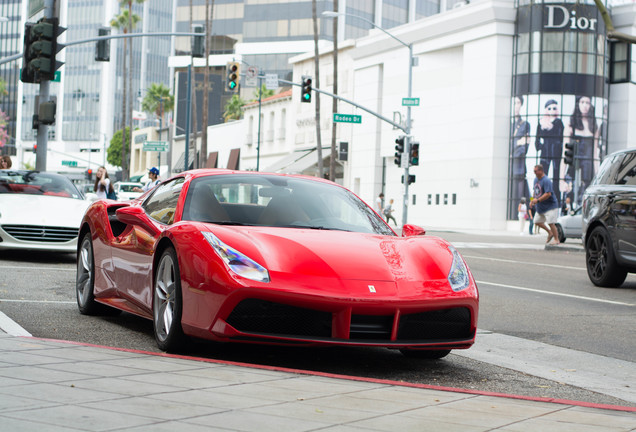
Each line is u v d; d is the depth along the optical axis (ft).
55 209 40.22
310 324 15.96
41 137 53.93
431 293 16.51
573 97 138.31
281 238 17.30
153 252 18.97
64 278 33.12
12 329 19.35
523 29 141.18
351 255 16.98
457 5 157.69
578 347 22.16
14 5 488.85
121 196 135.95
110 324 22.25
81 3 450.71
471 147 148.56
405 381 16.63
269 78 108.17
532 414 12.50
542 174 72.13
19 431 9.47
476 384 16.80
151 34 79.77
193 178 20.26
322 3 290.15
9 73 487.20
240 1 316.60
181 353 17.74
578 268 50.65
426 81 160.15
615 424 12.00
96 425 10.01
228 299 15.83
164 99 320.91
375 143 173.47
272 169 202.08
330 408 12.07
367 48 174.91
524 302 31.86
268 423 10.74
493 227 144.25
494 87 143.64
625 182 37.29
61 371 13.73
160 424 10.28
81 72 450.30
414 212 163.43
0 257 41.11
